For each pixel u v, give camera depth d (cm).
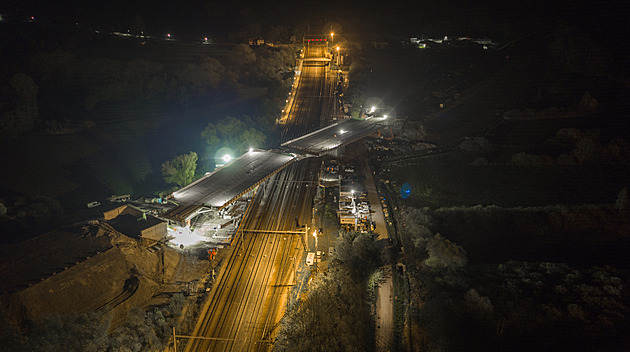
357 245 12356
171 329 10044
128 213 13888
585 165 18125
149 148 18675
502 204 16112
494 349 10112
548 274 12575
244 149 18338
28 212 13475
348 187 16575
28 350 8544
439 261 12400
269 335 10056
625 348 10088
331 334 9612
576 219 15012
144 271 11525
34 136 17712
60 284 10150
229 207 14788
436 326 10512
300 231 13750
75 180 16125
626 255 13512
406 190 16738
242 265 12238
